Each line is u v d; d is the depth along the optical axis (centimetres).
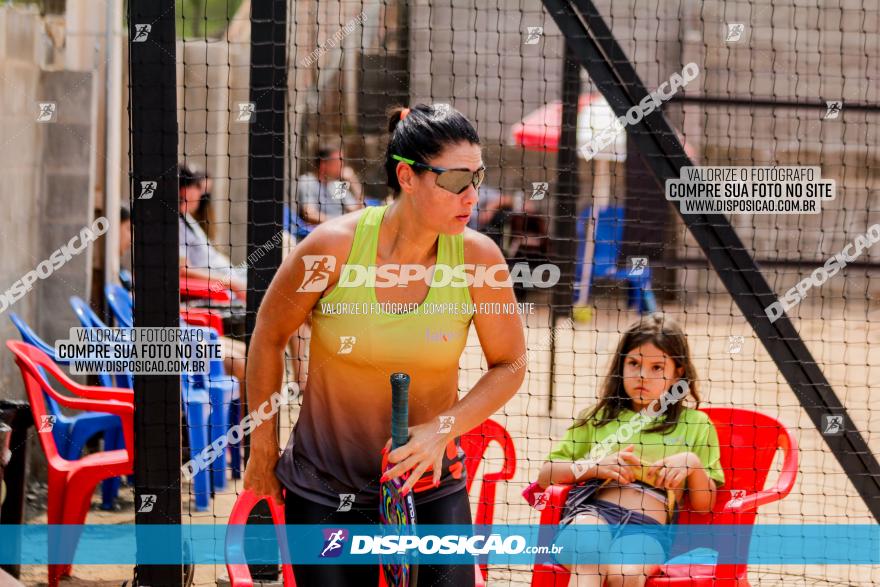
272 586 415
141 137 294
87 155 634
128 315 632
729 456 405
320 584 282
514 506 504
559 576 354
